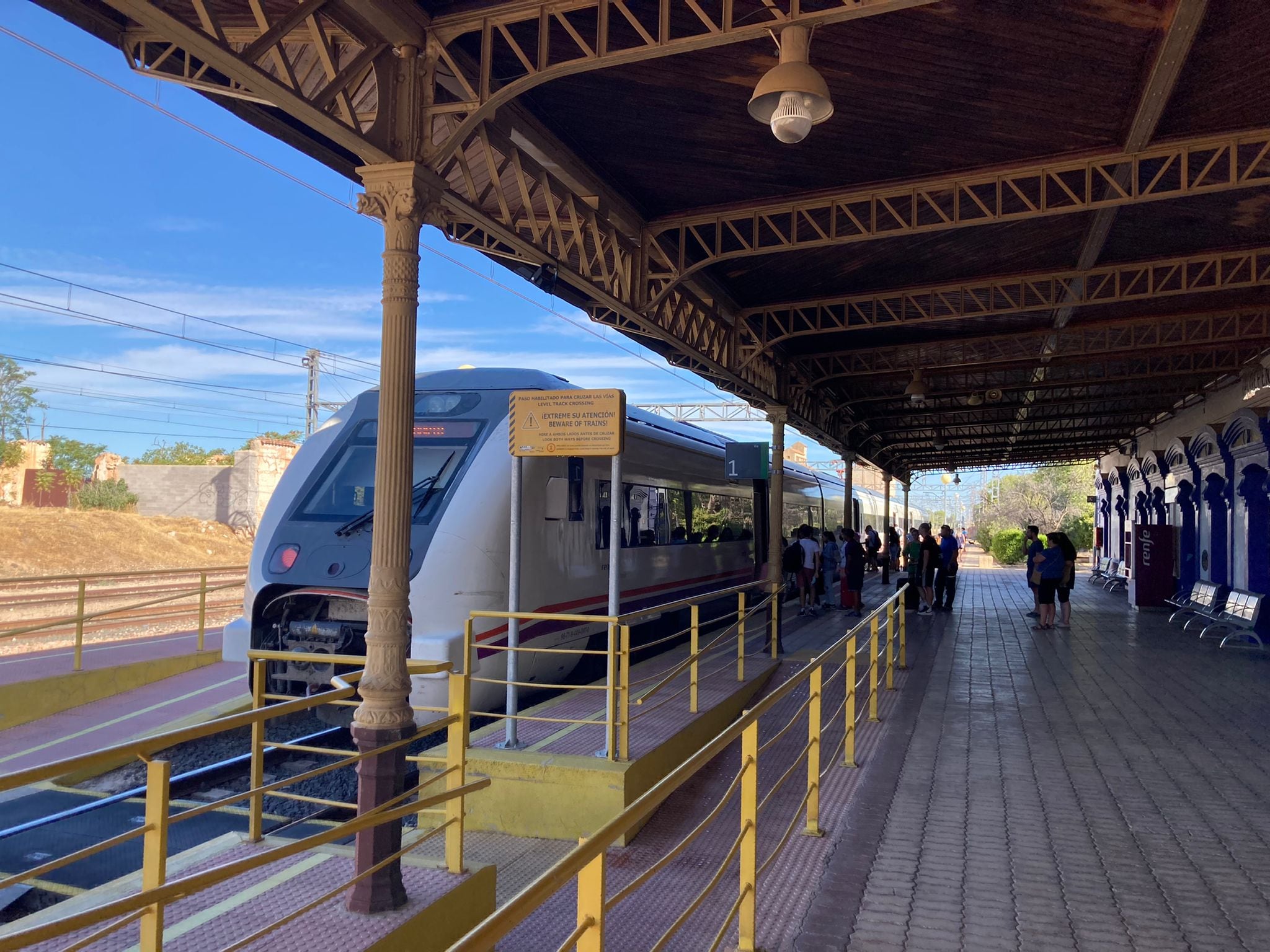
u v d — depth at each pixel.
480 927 1.84
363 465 9.23
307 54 5.80
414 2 4.95
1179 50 5.70
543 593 9.12
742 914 3.72
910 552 18.44
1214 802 5.85
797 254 10.19
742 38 4.77
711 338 11.64
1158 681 10.33
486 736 6.98
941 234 9.64
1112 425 25.19
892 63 6.21
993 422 23.36
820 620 16.67
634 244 8.95
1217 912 4.20
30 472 34.94
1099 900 4.34
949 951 3.82
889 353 15.35
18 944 2.35
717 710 8.18
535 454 6.64
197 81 5.09
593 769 6.04
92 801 6.66
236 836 4.89
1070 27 5.70
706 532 14.62
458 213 6.04
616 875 5.38
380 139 4.74
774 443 13.50
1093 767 6.70
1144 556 19.50
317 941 3.74
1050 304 10.95
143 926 3.29
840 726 8.30
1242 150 7.53
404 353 4.52
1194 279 10.55
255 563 8.76
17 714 8.12
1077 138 7.38
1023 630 15.37
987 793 6.05
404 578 4.40
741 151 7.66
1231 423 14.65
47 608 18.12
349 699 4.82
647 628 12.49
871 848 5.04
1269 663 11.71
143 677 9.59
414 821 6.75
